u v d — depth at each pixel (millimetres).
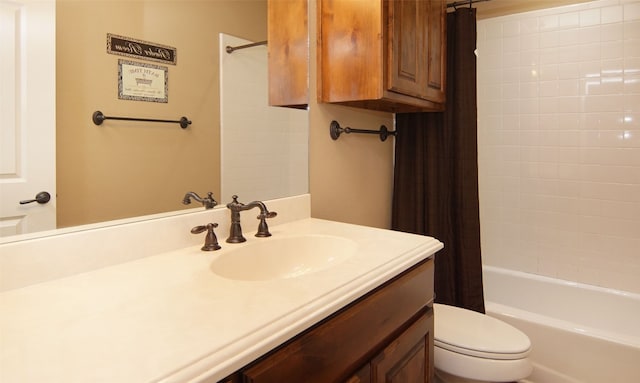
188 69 1152
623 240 2139
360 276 875
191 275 872
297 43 1515
